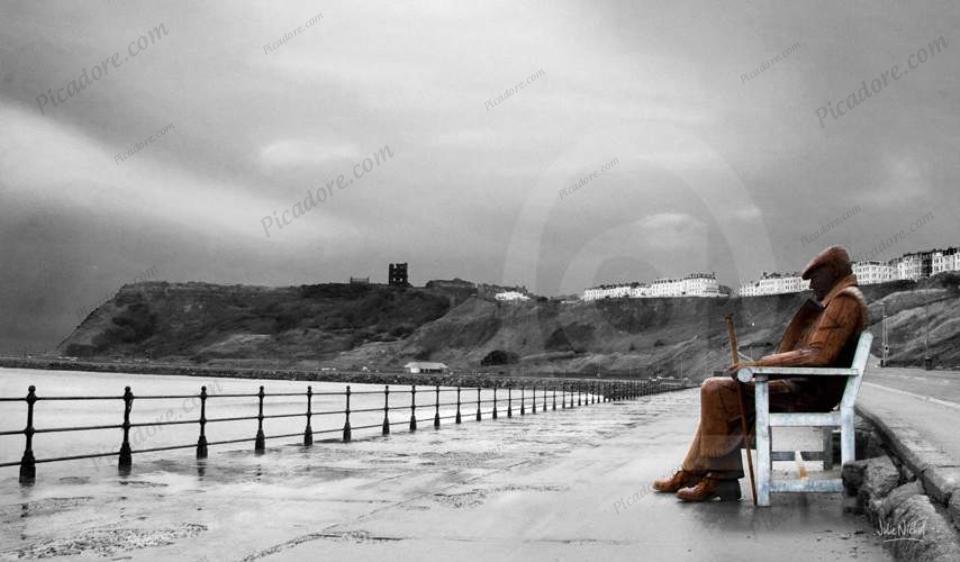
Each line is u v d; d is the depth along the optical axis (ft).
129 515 26.12
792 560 17.90
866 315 24.81
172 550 20.58
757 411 25.12
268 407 322.14
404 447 53.57
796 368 24.61
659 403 141.28
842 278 25.68
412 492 30.83
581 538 21.16
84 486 33.53
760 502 25.18
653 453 46.70
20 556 20.06
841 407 25.07
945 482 17.29
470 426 78.28
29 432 35.60
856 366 24.80
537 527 22.86
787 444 43.70
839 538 20.16
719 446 26.45
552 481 33.55
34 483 34.71
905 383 112.78
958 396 64.75
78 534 22.86
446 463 42.52
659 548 19.67
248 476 36.94
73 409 350.64
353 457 46.50
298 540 21.53
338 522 24.23
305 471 38.96
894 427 27.40
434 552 19.79
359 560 18.97
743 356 25.45
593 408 120.37
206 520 24.97
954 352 344.49
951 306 418.72
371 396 429.38
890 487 22.26
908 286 493.77
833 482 24.93
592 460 42.86
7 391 490.08
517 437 62.28
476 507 26.76
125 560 19.52
